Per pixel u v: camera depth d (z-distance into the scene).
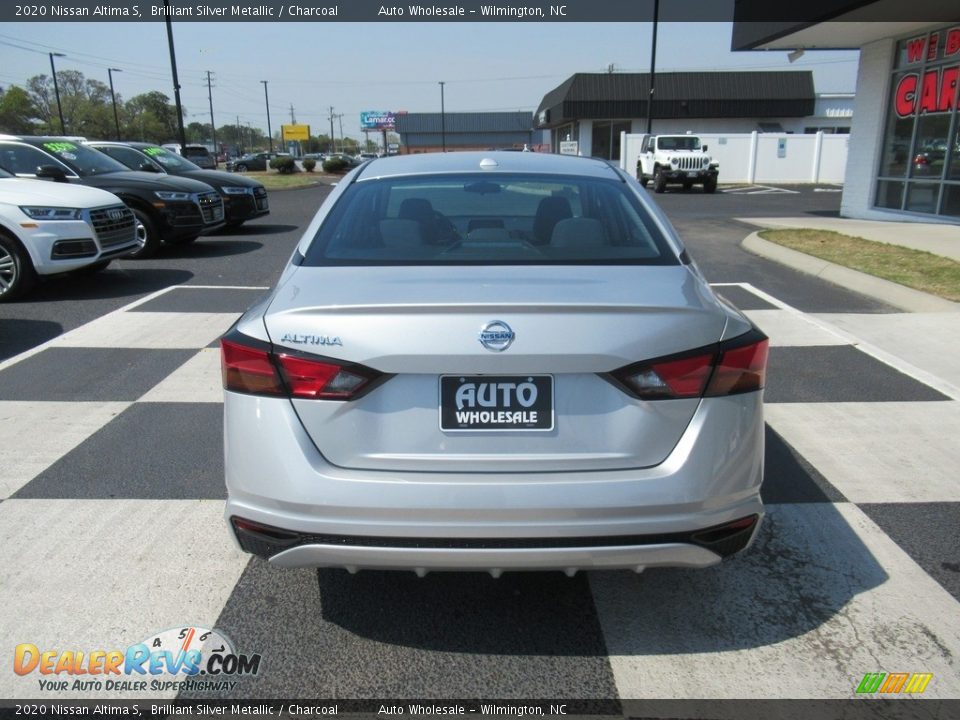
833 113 43.38
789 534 3.34
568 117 43.22
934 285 7.90
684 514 2.28
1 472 3.89
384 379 2.28
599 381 2.29
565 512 2.24
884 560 3.14
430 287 2.44
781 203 22.12
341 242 2.95
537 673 2.50
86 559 3.10
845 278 8.51
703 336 2.33
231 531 2.47
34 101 84.81
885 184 15.89
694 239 12.53
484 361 2.24
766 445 4.30
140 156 13.20
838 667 2.51
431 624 2.75
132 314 7.19
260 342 2.34
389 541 2.27
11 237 7.61
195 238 12.48
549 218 3.12
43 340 6.35
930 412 4.77
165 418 4.63
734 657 2.57
